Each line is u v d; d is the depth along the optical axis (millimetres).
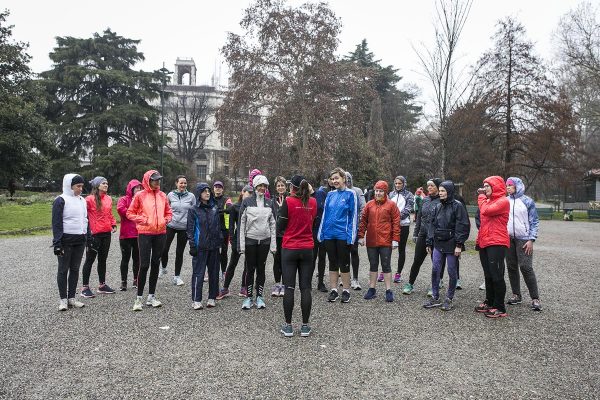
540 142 25875
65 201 6023
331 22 26609
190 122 62094
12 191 31422
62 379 3766
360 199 7914
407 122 47281
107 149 37031
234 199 35562
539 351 4590
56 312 5887
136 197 6172
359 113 27609
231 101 26859
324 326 5387
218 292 6578
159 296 6895
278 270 6988
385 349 4594
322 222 6691
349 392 3568
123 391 3543
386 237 6781
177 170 40844
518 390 3656
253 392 3543
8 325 5293
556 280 8711
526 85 24984
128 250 7305
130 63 44406
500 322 5664
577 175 29766
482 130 24328
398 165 39906
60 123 38062
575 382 3824
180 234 7773
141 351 4453
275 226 6203
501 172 26422
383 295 7188
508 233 6164
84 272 6785
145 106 42219
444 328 5367
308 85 26906
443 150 13758
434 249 6441
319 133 26953
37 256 10969
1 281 7938
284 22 25656
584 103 31688
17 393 3488
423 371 4027
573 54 26188
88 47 41906
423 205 7234
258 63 26375
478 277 8992
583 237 18328
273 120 26156
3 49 30031
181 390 3566
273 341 4809
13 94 30094
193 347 4582
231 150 27734
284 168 27547
